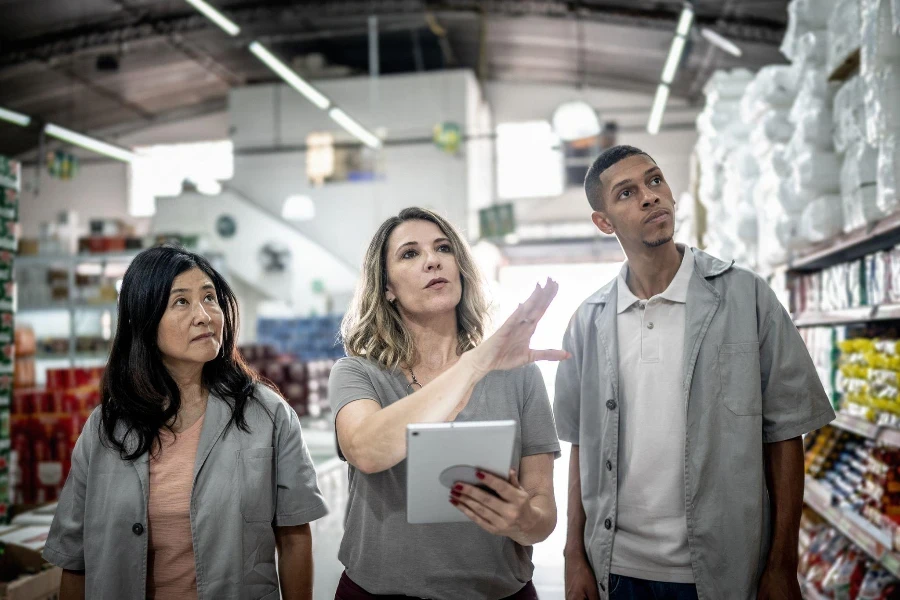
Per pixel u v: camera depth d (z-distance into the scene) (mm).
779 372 1830
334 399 1676
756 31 9781
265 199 14812
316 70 14438
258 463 1774
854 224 2594
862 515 2828
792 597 1782
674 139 15109
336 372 1727
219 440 1771
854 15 2496
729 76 4516
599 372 1989
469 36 13242
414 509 1351
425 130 14164
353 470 1721
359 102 14328
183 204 14250
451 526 1624
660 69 13312
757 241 3943
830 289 3262
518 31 12609
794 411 1814
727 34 10039
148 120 16516
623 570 1905
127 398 1755
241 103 14898
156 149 16781
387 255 1772
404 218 1807
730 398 1823
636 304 1954
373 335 1762
